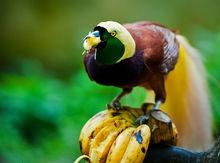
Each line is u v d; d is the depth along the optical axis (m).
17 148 11.71
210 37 11.72
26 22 19.30
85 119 11.01
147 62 5.20
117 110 5.09
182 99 5.95
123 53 4.84
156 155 4.84
